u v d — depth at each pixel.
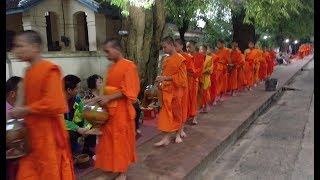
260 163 5.21
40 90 2.73
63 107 2.83
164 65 5.20
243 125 7.00
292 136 6.59
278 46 27.16
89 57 9.92
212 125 6.68
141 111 6.54
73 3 11.61
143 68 7.48
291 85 14.45
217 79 8.52
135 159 4.03
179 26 10.97
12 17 11.59
